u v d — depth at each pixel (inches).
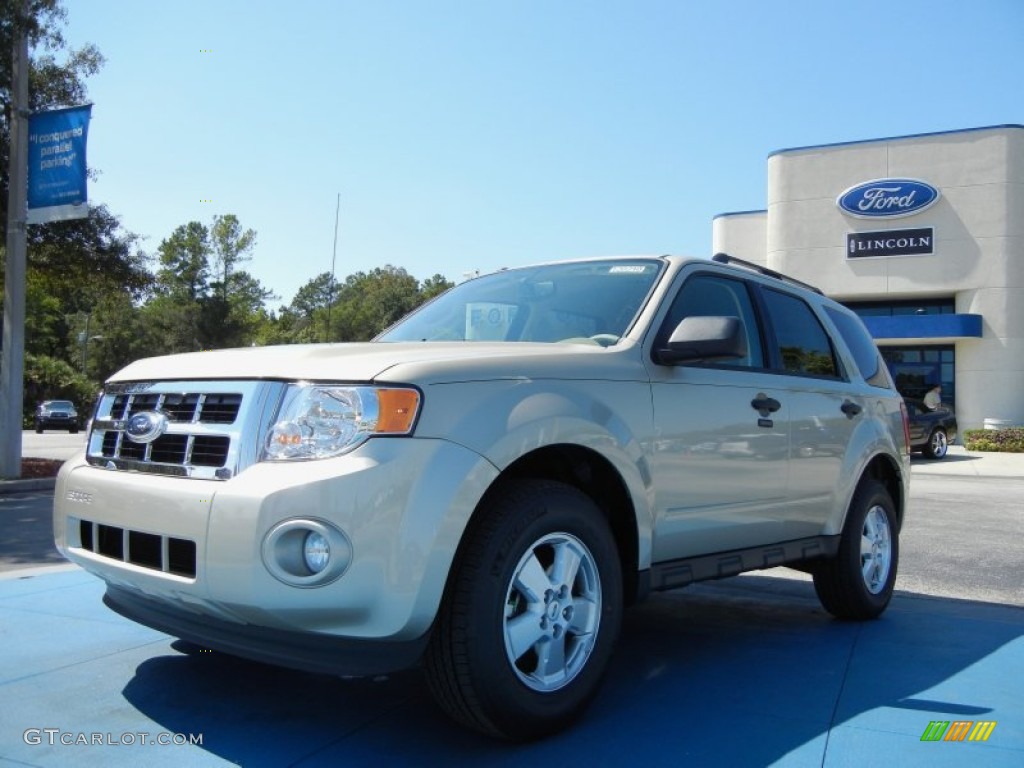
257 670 155.3
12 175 549.0
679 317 159.9
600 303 162.6
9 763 114.5
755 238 1269.7
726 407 159.6
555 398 127.6
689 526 150.6
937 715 136.0
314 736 124.6
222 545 109.3
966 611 217.9
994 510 446.9
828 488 188.5
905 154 1137.4
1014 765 117.0
